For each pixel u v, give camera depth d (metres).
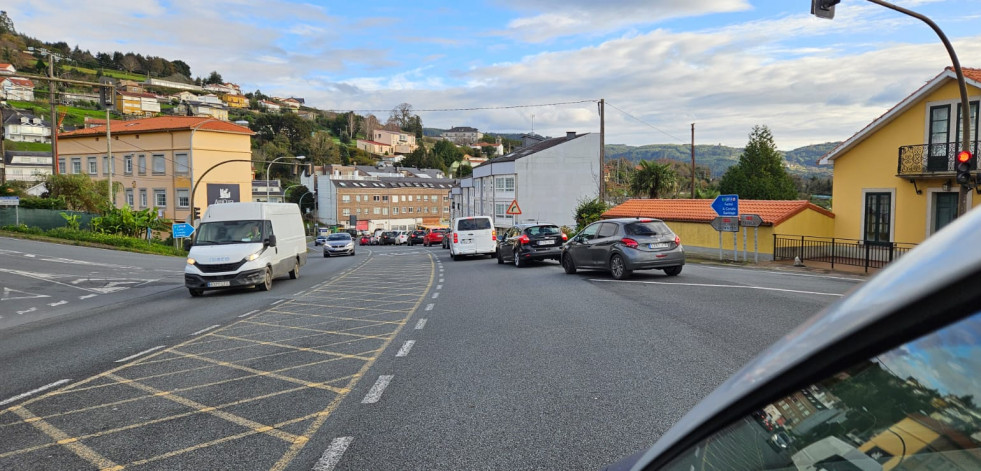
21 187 54.06
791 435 0.76
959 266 0.52
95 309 14.83
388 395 5.95
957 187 19.75
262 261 17.02
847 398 0.69
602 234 16.69
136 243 37.12
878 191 22.31
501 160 56.28
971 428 0.57
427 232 59.25
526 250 22.25
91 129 59.50
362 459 4.35
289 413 5.50
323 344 8.74
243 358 7.98
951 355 0.56
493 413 5.28
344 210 107.06
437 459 4.30
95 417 5.58
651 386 5.94
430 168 152.75
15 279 21.53
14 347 9.66
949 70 19.47
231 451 4.60
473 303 12.48
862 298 0.67
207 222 17.69
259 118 141.62
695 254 26.59
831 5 13.26
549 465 4.14
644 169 44.12
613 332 8.70
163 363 7.86
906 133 21.33
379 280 19.41
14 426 5.39
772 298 11.52
